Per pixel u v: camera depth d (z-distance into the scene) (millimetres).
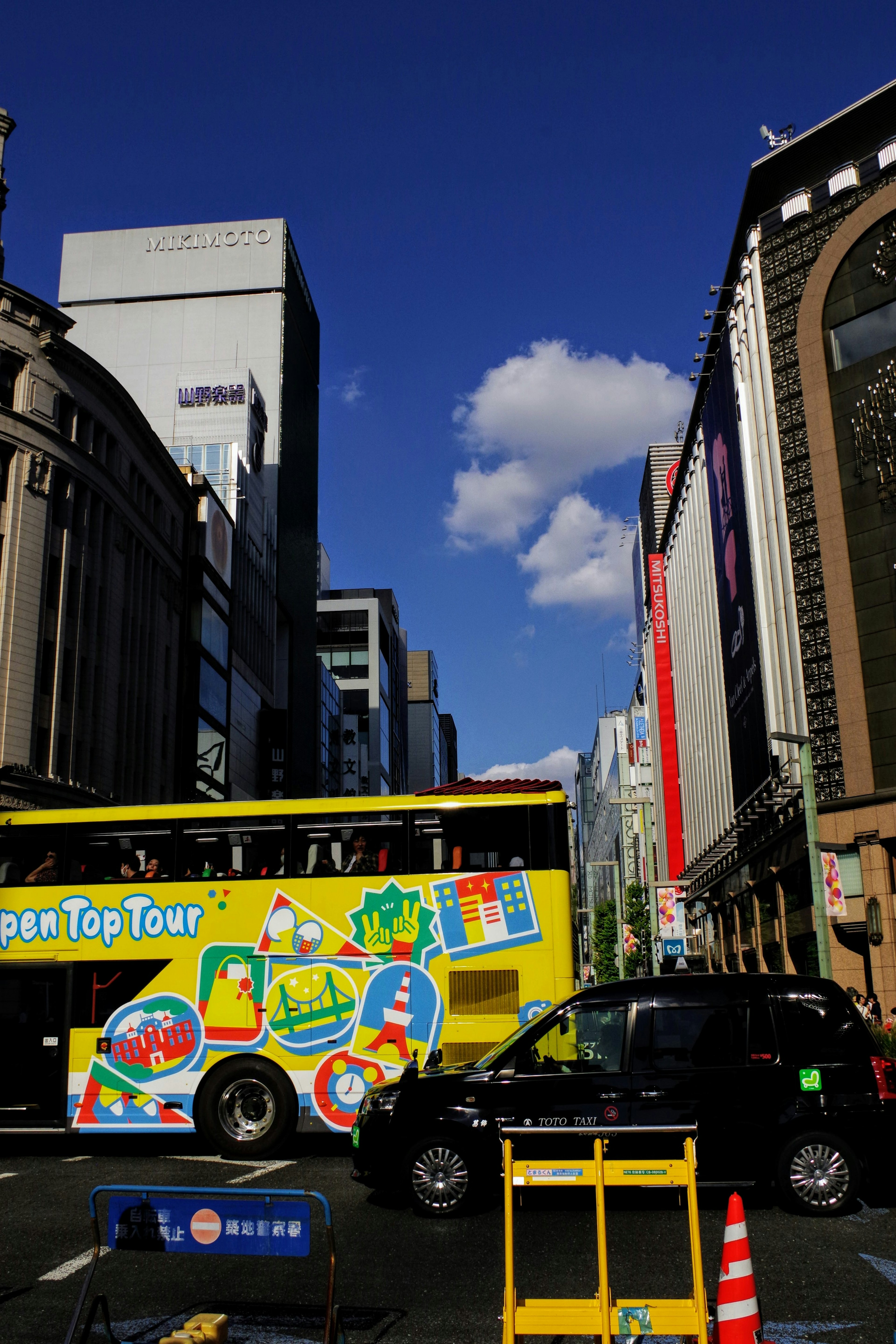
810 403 39312
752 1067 9516
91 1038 13312
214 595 64438
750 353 45031
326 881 13281
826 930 23312
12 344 41406
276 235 98125
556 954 12750
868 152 40156
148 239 99000
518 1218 9617
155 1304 7258
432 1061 11227
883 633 35688
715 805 60156
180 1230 6027
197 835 13797
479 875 13070
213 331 96125
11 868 14047
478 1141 9656
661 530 108812
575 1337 6586
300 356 103250
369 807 13539
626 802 45625
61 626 42500
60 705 42031
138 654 51375
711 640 60188
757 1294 7184
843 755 36156
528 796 13367
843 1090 9383
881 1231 8797
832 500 37969
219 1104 12914
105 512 47750
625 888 102750
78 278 98438
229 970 13227
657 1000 9883
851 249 38906
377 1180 9898
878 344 37531
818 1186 9328
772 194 43031
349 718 132625
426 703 196000
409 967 12867
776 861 43219
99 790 45156
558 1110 9562
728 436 50375
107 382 46625
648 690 93625
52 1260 8523
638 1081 9570
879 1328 6504
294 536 95812
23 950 13680
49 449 42406
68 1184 11742
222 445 76562
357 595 147875
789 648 40125
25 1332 6648
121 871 13844
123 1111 13078
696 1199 5953
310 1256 8484
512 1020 12594
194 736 58719
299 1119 12711
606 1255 5996
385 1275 7863
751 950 49969
